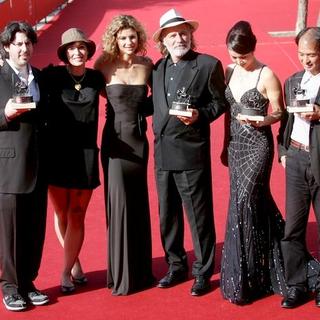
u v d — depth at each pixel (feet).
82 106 17.71
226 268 18.16
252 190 17.74
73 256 18.80
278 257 18.47
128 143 18.17
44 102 17.54
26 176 17.30
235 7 67.87
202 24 60.95
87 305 18.28
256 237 18.01
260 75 17.37
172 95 17.87
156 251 21.56
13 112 16.37
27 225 17.88
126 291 18.65
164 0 73.46
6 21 53.67
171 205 18.75
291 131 17.39
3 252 17.83
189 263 20.48
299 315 17.53
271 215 18.44
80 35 17.51
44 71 17.93
